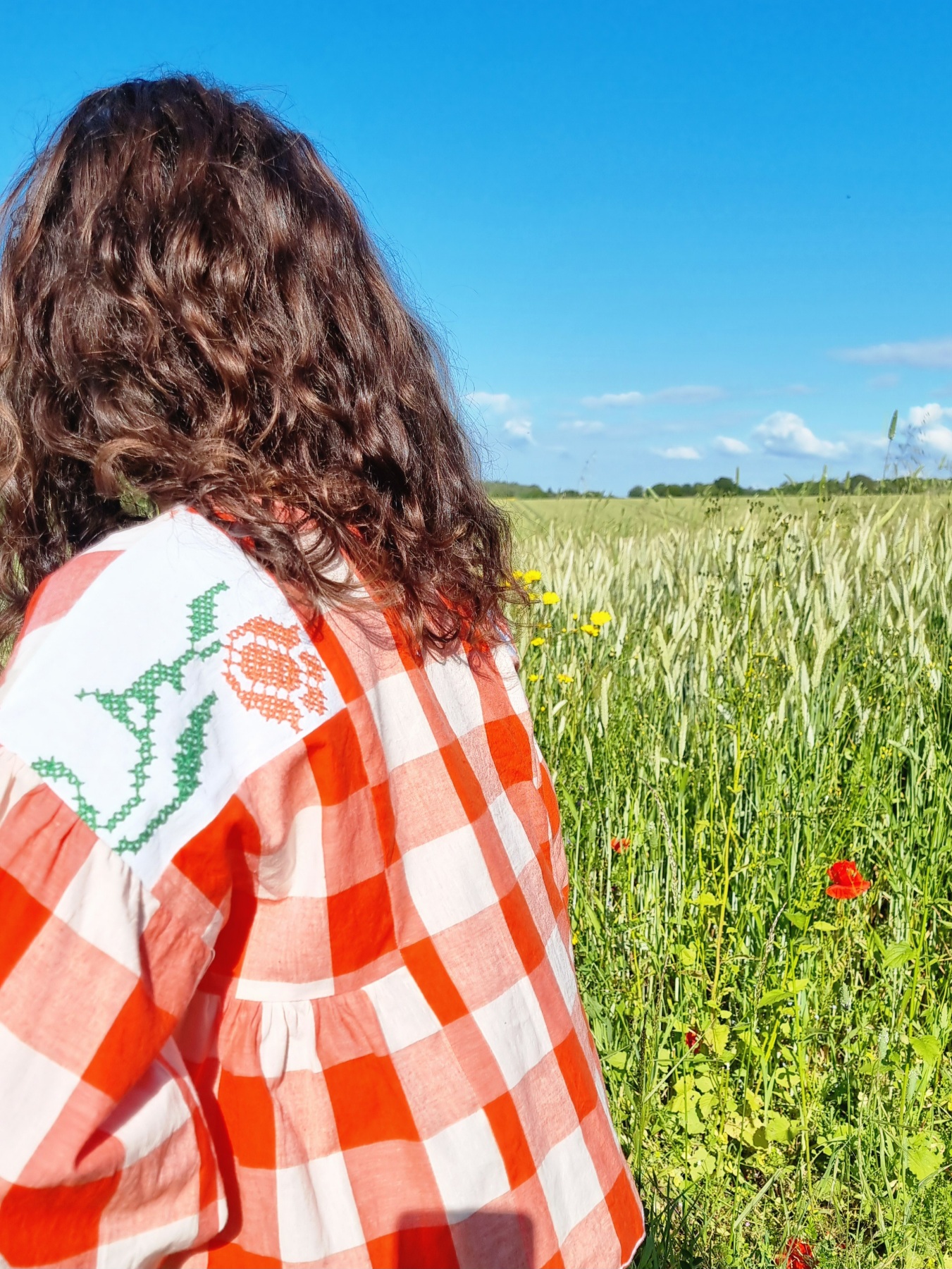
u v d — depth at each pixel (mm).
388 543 926
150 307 833
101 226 842
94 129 878
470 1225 808
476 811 903
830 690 3469
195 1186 698
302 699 743
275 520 821
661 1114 2145
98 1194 643
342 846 757
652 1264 1718
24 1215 619
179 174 858
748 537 5098
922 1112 2203
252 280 868
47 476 942
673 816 3104
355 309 939
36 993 627
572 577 5164
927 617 4445
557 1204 889
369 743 791
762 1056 2223
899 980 2500
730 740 3371
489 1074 843
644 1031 2219
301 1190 750
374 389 942
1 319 905
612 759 3186
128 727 670
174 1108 688
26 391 905
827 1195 2043
